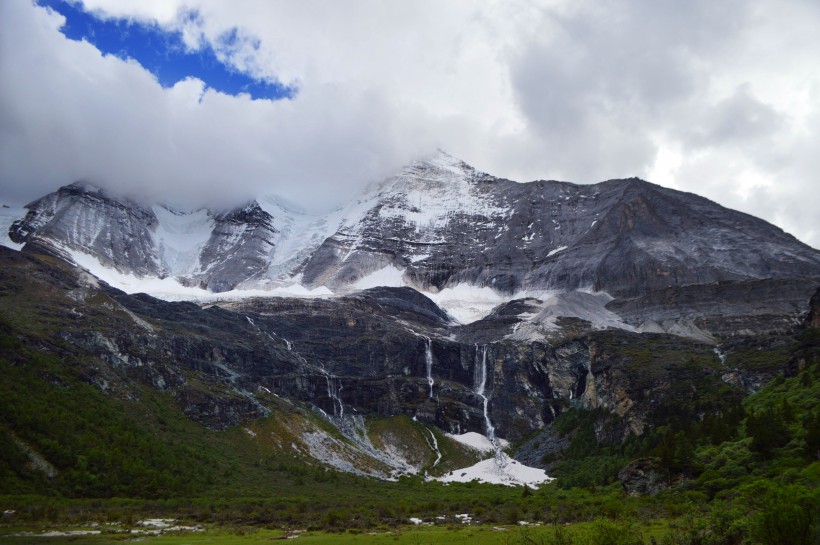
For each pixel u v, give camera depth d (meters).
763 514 101.56
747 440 181.00
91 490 195.88
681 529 124.75
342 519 169.25
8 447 193.75
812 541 97.88
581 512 168.25
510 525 160.62
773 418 176.25
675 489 177.00
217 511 187.00
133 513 179.25
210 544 132.75
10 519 158.38
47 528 151.25
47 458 199.12
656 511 156.12
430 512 190.50
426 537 138.00
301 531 156.88
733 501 139.12
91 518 167.88
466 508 198.25
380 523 167.00
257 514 179.75
